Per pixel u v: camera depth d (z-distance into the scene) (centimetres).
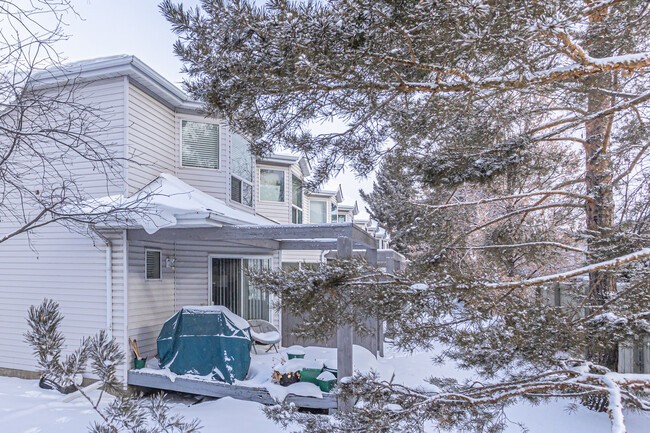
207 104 367
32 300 765
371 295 310
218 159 962
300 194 1627
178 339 691
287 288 312
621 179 502
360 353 782
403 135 425
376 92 316
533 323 294
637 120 484
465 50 261
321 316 317
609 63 285
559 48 311
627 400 304
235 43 293
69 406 599
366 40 266
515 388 313
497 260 613
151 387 683
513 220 674
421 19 252
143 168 782
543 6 242
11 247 787
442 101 369
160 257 820
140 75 745
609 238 379
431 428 461
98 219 537
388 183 1794
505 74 304
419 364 905
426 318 311
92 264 733
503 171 474
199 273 910
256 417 554
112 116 740
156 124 837
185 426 286
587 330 306
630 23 354
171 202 673
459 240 612
